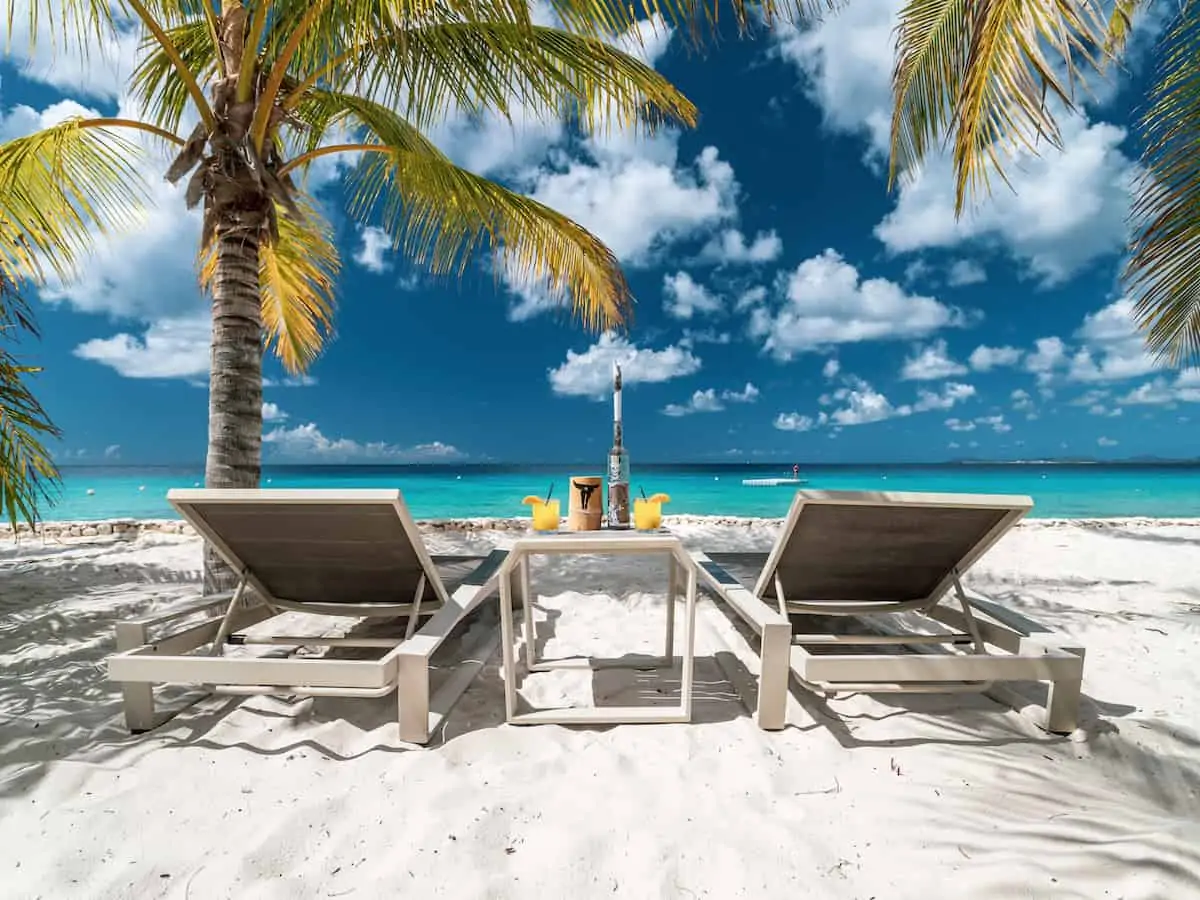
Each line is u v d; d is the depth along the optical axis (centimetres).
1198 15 303
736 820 148
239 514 210
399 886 125
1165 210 350
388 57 325
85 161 352
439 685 243
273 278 527
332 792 159
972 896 120
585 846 137
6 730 190
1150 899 116
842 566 241
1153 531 749
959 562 239
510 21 246
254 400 341
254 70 322
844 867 130
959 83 298
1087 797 160
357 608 249
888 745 188
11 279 286
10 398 266
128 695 191
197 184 324
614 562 500
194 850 135
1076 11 218
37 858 131
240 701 212
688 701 205
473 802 155
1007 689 222
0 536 641
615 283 491
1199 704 219
